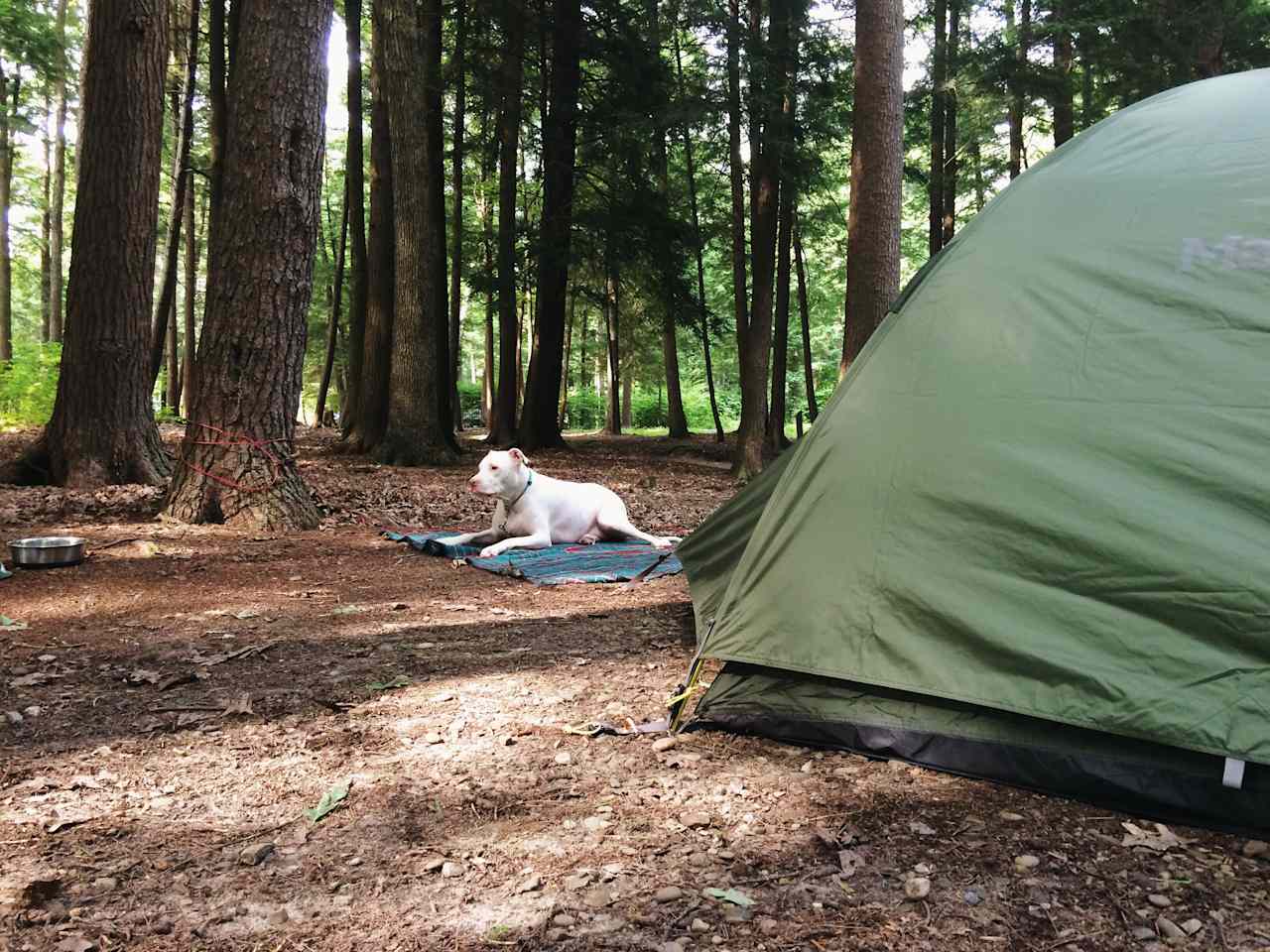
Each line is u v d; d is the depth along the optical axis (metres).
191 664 3.92
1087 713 2.64
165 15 8.50
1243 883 2.26
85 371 8.36
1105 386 2.98
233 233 7.18
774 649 3.25
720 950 1.97
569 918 2.07
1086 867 2.33
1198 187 3.17
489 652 4.26
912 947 1.99
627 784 2.83
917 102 17.45
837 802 2.71
